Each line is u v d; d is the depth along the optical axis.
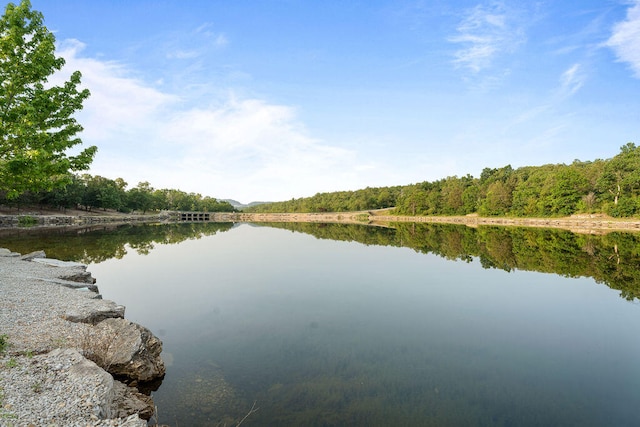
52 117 18.05
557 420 7.03
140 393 7.76
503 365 9.52
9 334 8.75
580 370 9.23
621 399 7.84
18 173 15.98
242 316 13.70
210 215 164.00
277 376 8.84
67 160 17.19
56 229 55.81
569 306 15.02
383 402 7.66
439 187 134.00
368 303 15.55
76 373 6.82
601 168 78.88
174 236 51.59
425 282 19.83
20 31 17.00
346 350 10.46
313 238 48.00
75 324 10.12
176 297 16.62
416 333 11.86
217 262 27.31
